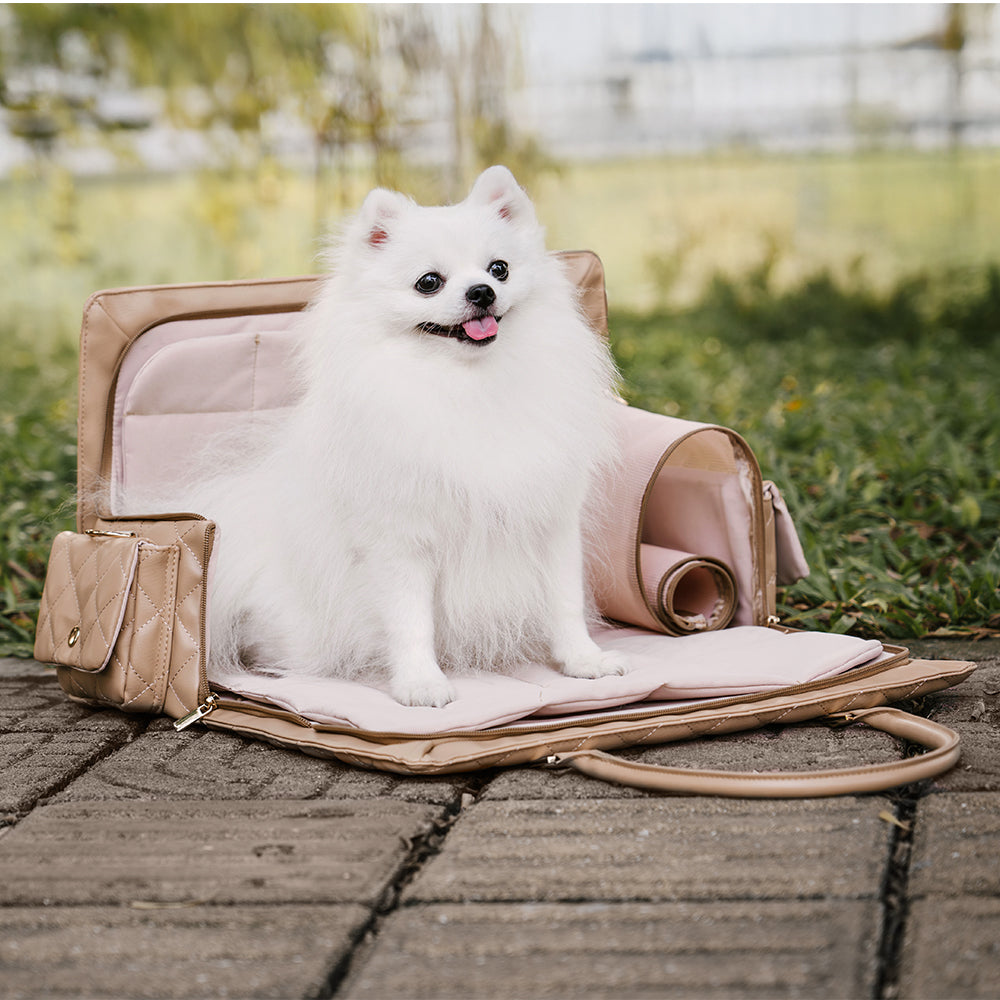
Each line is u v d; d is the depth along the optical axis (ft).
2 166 37.99
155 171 38.75
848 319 33.55
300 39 31.04
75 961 5.59
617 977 5.25
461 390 9.41
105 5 32.99
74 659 10.00
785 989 5.09
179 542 9.85
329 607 10.12
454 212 9.94
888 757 8.16
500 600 9.92
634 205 38.01
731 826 6.97
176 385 11.43
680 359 27.78
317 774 8.36
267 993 5.22
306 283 12.00
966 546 14.24
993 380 23.56
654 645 10.69
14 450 19.53
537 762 8.30
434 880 6.31
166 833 7.21
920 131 36.19
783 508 11.44
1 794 8.10
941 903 5.84
